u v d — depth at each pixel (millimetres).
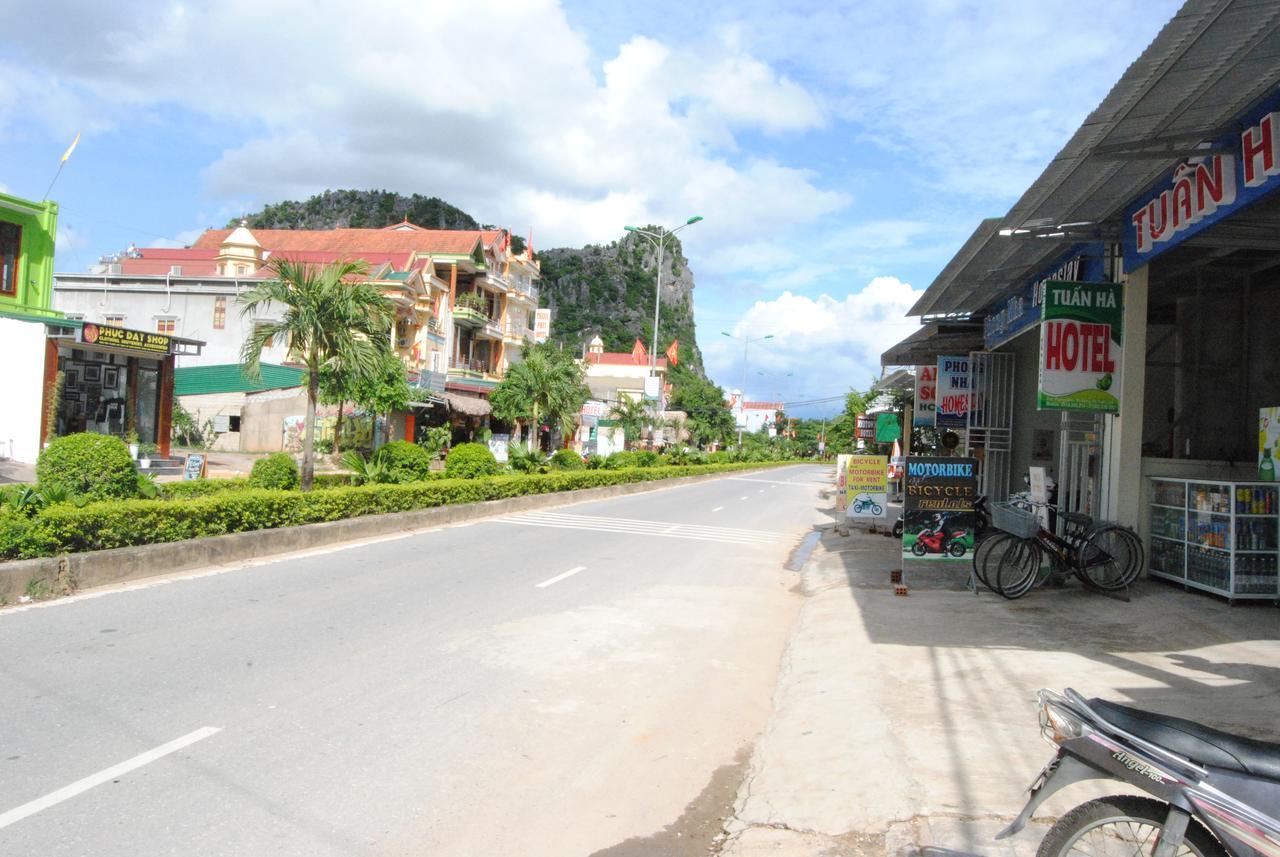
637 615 9398
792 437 111375
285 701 5801
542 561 12711
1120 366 10328
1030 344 17484
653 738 5672
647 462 41656
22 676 5969
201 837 3877
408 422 36156
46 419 22000
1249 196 7098
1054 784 3074
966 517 11164
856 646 7809
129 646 6871
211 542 10727
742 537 18094
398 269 38156
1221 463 10234
